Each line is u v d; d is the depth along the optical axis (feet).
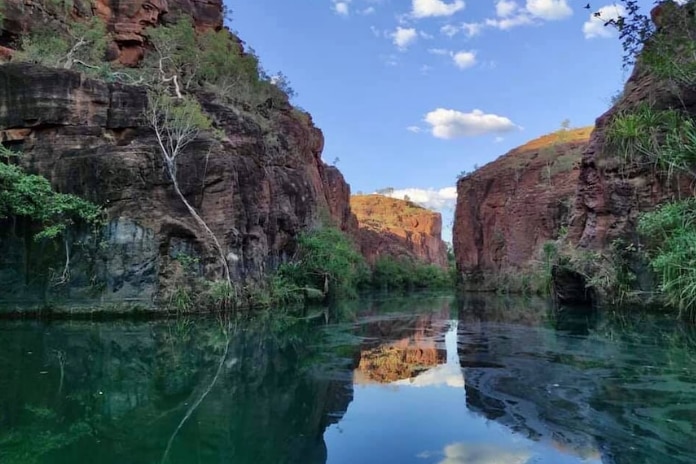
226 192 75.36
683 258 45.78
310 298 107.76
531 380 30.96
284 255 107.86
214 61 108.99
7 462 17.54
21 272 62.75
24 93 66.54
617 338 45.78
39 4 88.79
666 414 23.27
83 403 25.13
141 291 65.16
